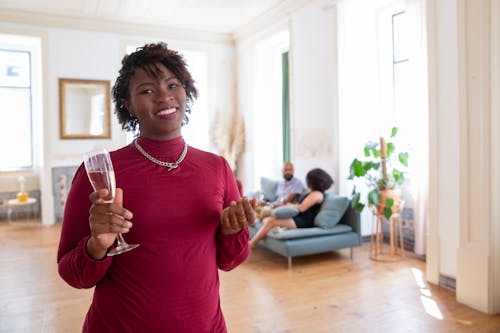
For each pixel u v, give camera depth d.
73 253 0.96
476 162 3.03
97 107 6.88
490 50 2.91
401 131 4.82
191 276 1.03
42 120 6.58
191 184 1.08
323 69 5.26
